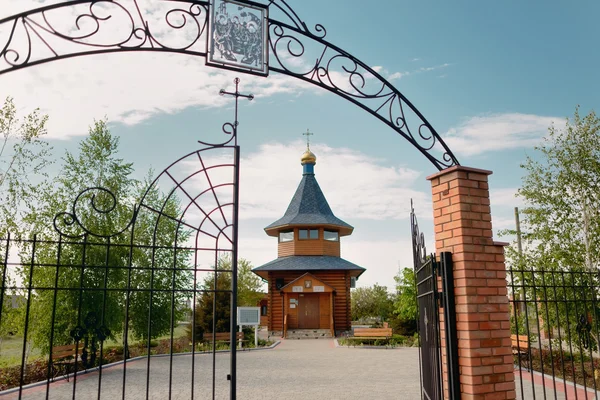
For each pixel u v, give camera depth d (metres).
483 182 4.74
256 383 9.76
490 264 4.53
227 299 19.72
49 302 11.80
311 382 9.87
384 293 38.72
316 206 29.92
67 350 9.71
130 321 17.53
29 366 11.72
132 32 4.39
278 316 26.31
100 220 14.50
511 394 4.32
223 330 19.17
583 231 10.61
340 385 9.47
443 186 4.82
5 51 4.06
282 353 16.38
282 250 29.14
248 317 18.70
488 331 4.34
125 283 14.82
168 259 18.25
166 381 9.85
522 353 11.60
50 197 12.88
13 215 11.60
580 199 10.65
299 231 28.31
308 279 25.48
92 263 12.47
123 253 14.01
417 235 5.42
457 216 4.56
